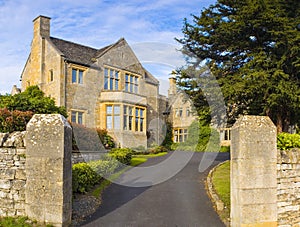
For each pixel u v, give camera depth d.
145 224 6.79
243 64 12.45
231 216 6.75
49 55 21.16
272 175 6.60
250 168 6.45
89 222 6.78
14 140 6.49
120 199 8.65
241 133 6.49
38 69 21.69
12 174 6.41
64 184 6.11
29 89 18.36
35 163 6.21
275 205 6.57
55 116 6.31
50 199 6.07
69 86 20.39
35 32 22.31
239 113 12.94
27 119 9.32
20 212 6.29
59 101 19.78
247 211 6.33
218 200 8.27
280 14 10.83
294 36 10.27
